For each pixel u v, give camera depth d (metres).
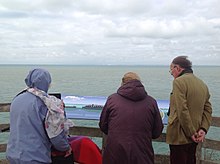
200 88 3.42
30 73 2.78
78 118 3.73
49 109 2.65
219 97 33.12
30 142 2.63
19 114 2.69
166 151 8.24
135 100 3.05
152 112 3.06
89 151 3.28
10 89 39.25
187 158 3.56
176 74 3.56
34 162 2.62
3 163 4.29
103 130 3.23
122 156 2.95
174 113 3.46
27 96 2.72
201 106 3.42
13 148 2.68
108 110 3.10
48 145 2.73
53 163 2.81
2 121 6.91
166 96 33.94
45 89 2.77
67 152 2.86
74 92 35.19
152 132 3.15
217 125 3.81
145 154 2.99
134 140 2.96
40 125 2.66
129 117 2.98
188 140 3.45
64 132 2.72
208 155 4.77
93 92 35.47
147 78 103.19
